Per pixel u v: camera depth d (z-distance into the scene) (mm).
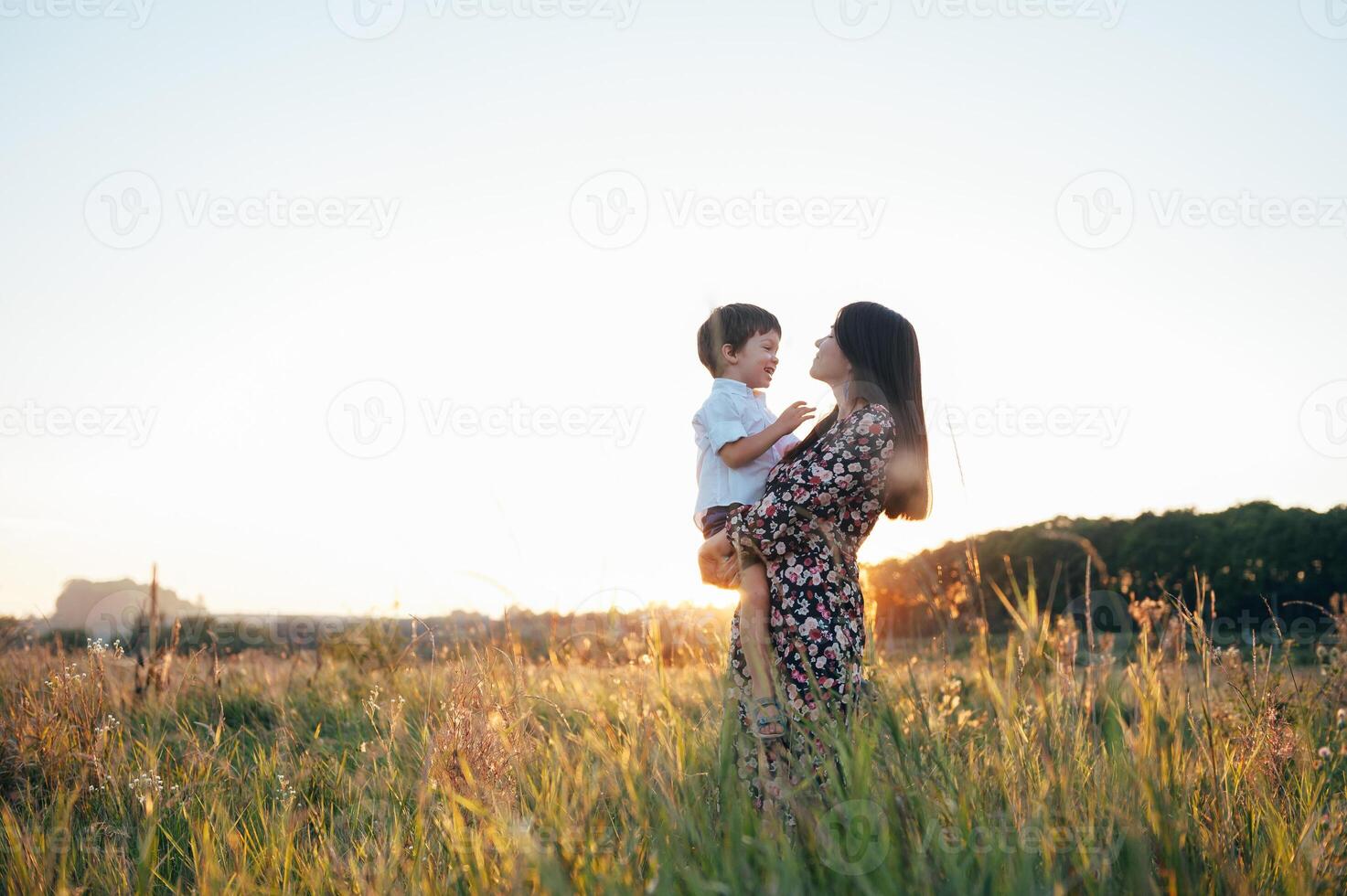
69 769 3633
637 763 2521
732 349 3400
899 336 2896
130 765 3746
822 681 2662
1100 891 1909
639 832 2268
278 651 6996
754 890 1910
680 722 2865
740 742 2629
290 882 2520
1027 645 3125
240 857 2584
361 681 5750
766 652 2701
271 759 3867
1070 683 3020
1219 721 2967
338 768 3721
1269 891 2180
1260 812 2521
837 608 2744
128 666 5402
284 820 2896
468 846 2365
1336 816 2516
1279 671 3426
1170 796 2311
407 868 2455
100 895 2584
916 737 2602
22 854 2637
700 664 3992
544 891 2031
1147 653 3213
